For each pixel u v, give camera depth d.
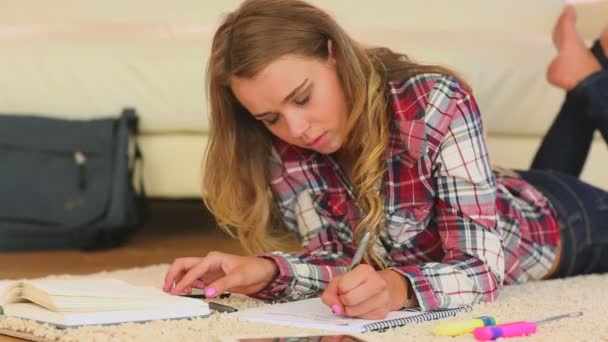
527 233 1.75
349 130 1.51
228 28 1.52
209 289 1.43
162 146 2.65
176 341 1.21
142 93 2.62
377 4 3.16
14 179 2.66
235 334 1.24
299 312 1.37
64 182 2.67
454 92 1.54
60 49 2.68
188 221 3.33
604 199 1.89
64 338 1.23
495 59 2.64
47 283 1.39
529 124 2.66
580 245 1.83
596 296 1.62
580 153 2.27
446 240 1.54
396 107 1.53
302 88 1.45
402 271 1.41
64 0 3.18
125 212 2.64
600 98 2.19
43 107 2.68
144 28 3.08
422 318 1.35
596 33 3.17
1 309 1.38
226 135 1.64
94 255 2.63
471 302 1.47
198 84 2.59
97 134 2.65
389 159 1.55
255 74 1.44
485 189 1.53
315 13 1.49
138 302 1.33
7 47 2.71
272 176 1.70
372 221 1.54
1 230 2.67
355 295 1.27
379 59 1.58
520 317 1.40
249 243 1.74
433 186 1.55
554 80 2.26
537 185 1.89
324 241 1.67
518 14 3.18
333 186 1.65
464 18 3.17
